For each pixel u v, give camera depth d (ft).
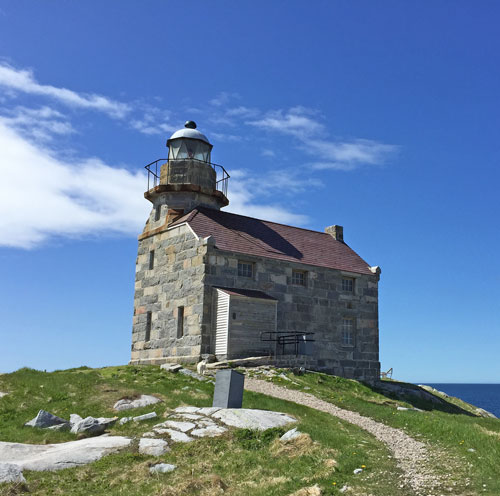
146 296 105.81
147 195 109.91
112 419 54.49
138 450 46.21
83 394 64.23
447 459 42.47
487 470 38.70
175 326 96.58
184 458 44.39
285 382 76.79
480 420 65.41
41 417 54.13
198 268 94.12
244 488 37.93
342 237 125.70
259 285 98.43
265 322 93.97
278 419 53.47
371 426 56.70
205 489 37.81
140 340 104.78
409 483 37.19
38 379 69.41
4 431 52.60
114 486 39.50
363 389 86.99
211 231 99.04
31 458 44.50
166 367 83.51
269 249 103.14
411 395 102.63
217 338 90.53
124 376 76.74
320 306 105.50
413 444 48.60
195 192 106.11
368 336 111.45
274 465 42.24
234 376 58.54
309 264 105.70
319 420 57.00
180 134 112.06
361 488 36.58
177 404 60.59
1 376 70.13
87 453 45.21
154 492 37.65
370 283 114.52
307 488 35.96
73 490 38.99
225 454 44.73
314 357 102.42
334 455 43.47
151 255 107.55
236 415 53.16
